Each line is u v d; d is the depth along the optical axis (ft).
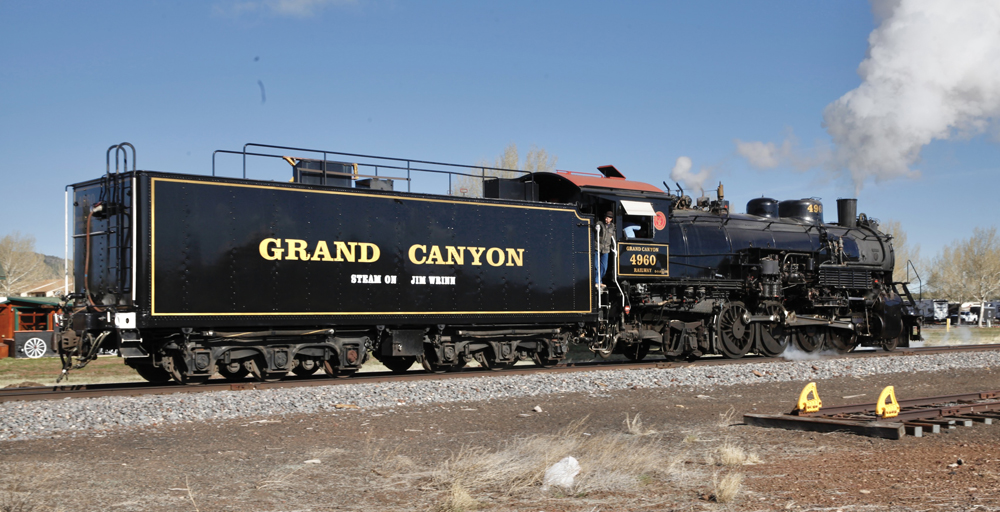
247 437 28.71
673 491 20.56
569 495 20.35
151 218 39.37
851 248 72.43
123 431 29.96
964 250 263.49
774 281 64.34
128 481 21.42
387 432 29.91
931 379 50.06
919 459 24.34
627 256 56.24
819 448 26.35
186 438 28.50
